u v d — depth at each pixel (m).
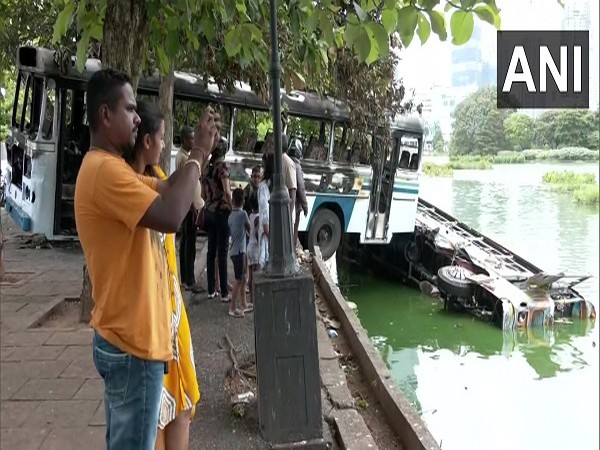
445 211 19.61
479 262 15.22
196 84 10.94
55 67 9.75
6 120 19.28
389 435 4.53
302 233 13.26
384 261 17.44
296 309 3.87
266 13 5.06
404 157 14.70
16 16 10.24
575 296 13.96
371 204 14.06
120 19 5.34
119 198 2.26
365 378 5.68
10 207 11.98
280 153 3.85
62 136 10.05
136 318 2.37
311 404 3.93
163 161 6.60
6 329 6.04
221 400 4.80
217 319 7.01
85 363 5.18
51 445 3.80
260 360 3.89
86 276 6.40
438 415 8.22
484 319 13.69
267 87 9.41
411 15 3.02
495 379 10.06
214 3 4.41
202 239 12.46
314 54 5.09
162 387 2.50
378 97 13.12
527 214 16.38
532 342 12.33
